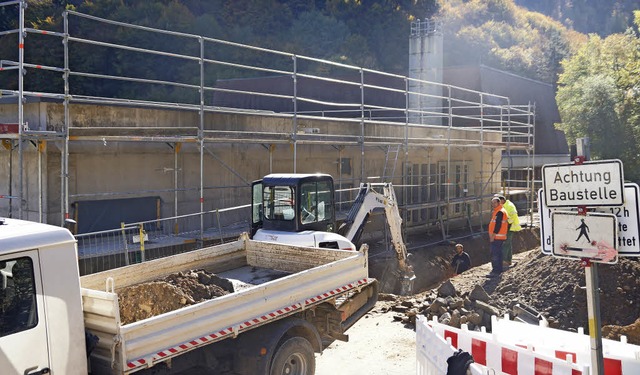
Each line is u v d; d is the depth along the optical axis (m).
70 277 4.86
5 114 12.02
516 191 26.27
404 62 59.44
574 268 10.10
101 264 11.31
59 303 4.77
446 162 22.44
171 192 13.66
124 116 12.23
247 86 35.91
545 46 78.81
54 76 37.66
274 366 6.58
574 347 6.41
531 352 5.59
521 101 37.56
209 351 6.29
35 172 11.77
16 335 4.50
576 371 5.21
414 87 31.17
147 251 12.09
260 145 15.38
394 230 13.70
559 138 40.53
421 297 12.12
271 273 8.61
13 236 4.59
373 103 33.16
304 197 10.95
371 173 19.03
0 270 4.46
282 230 10.98
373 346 9.03
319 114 33.84
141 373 5.59
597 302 4.27
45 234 4.76
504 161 32.97
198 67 47.28
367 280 8.18
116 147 12.43
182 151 13.68
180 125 13.22
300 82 34.38
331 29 58.38
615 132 40.16
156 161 13.34
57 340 4.74
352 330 9.82
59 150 11.56
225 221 14.82
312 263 8.45
